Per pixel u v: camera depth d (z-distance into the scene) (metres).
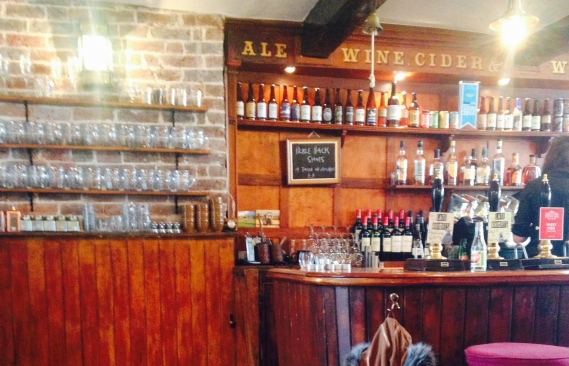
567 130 3.78
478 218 2.37
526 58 3.48
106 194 2.86
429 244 2.14
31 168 2.68
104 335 2.70
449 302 1.93
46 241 2.64
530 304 1.97
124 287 2.72
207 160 3.02
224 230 2.90
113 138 2.80
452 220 2.13
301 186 3.50
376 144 3.65
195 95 3.01
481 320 1.94
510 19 2.11
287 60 3.21
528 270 2.05
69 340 2.66
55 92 2.82
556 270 2.03
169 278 2.77
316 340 2.00
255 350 2.80
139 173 2.83
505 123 3.70
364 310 1.91
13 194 2.76
